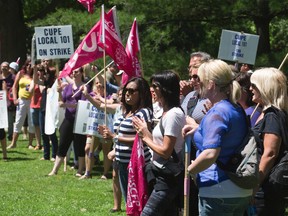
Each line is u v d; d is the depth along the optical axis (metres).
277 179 8.14
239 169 7.44
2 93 21.12
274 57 19.50
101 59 21.78
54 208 14.02
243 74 9.98
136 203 9.77
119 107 13.90
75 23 23.05
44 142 21.61
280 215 8.53
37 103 23.53
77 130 17.42
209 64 7.69
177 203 9.38
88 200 14.95
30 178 17.92
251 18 21.66
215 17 21.55
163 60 21.38
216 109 7.49
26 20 42.03
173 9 20.86
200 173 7.65
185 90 11.93
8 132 26.64
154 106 11.84
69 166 20.17
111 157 13.11
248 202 7.68
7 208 13.99
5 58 39.16
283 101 8.20
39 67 21.58
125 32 21.34
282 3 19.20
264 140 8.07
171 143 9.01
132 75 13.22
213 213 7.58
